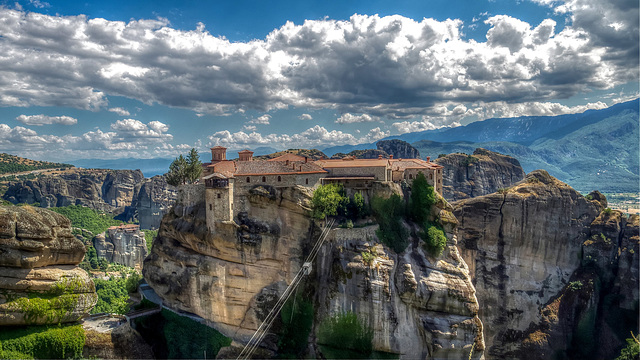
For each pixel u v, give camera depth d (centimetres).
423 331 8375
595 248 12688
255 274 8238
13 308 6900
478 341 8700
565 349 11994
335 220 8825
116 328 7869
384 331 8144
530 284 12719
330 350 8250
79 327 7550
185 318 8400
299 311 8362
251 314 8194
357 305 8219
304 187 8719
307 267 8425
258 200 8294
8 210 7069
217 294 8212
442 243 9056
